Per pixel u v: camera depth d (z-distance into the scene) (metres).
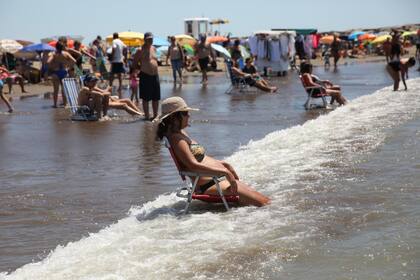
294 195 8.27
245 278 5.33
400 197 7.86
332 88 20.53
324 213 7.29
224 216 7.41
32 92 30.94
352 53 71.44
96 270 5.65
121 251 6.15
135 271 5.57
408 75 35.34
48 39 50.75
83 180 9.91
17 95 29.28
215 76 42.09
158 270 5.58
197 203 8.19
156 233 6.77
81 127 16.80
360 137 13.06
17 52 40.28
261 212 7.49
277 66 39.31
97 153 12.46
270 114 18.72
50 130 16.33
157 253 6.05
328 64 49.50
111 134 15.23
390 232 6.39
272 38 39.12
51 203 8.45
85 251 6.20
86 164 11.30
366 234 6.38
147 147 13.06
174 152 7.86
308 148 12.00
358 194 8.14
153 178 9.94
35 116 19.92
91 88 18.39
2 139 14.79
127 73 37.47
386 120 15.70
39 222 7.53
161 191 9.02
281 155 11.38
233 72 27.39
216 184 7.73
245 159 11.12
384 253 5.76
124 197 8.70
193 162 7.70
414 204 7.46
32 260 6.15
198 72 47.31
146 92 17.77
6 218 7.74
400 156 10.71
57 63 22.52
